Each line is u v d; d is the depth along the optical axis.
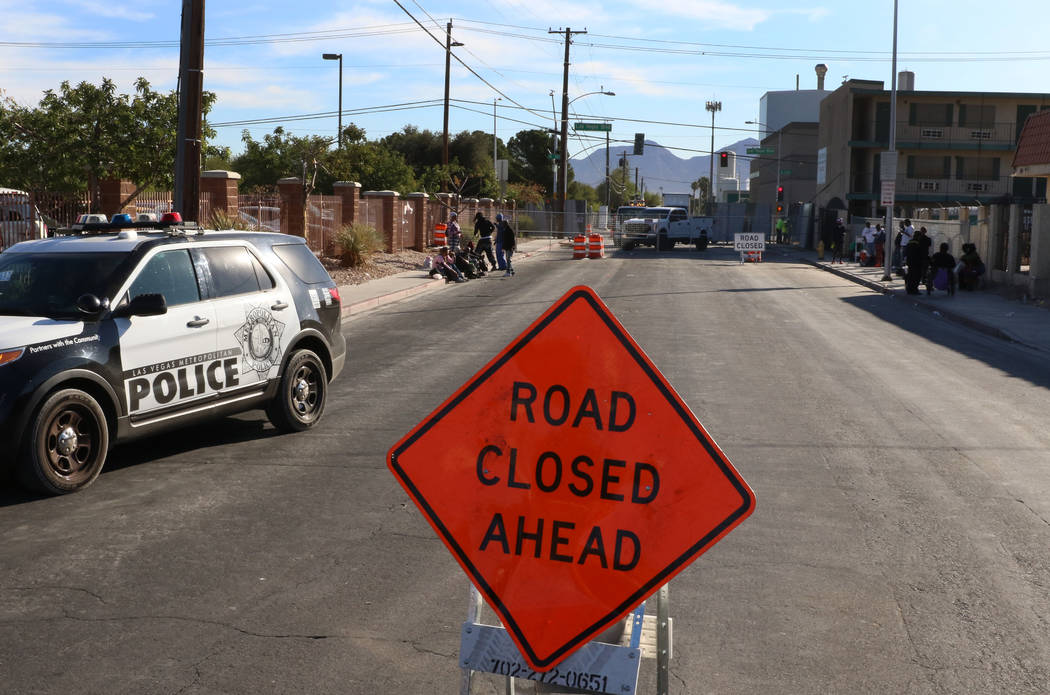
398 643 4.70
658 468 3.29
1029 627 4.95
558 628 3.34
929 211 44.12
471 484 3.43
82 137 22.36
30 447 6.89
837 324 19.31
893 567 5.81
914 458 8.48
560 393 3.36
